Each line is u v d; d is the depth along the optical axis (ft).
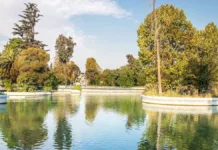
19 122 63.46
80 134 50.88
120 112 84.33
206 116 76.48
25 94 150.51
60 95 172.86
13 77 171.94
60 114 78.02
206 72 113.19
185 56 119.75
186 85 122.62
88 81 280.72
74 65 280.10
